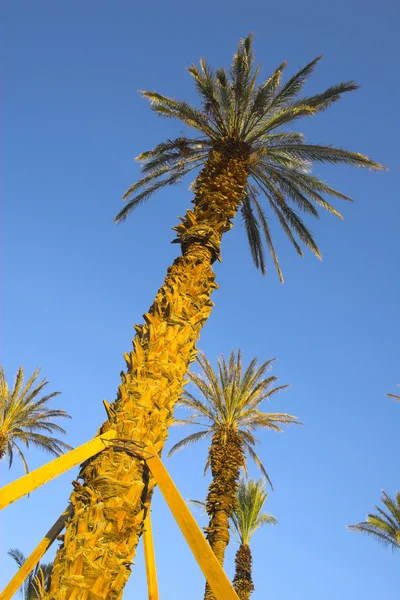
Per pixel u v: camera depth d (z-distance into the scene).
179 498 6.18
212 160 11.34
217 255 9.53
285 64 13.26
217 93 12.90
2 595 5.84
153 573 6.81
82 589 5.50
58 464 6.10
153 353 7.57
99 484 6.24
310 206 14.05
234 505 19.55
